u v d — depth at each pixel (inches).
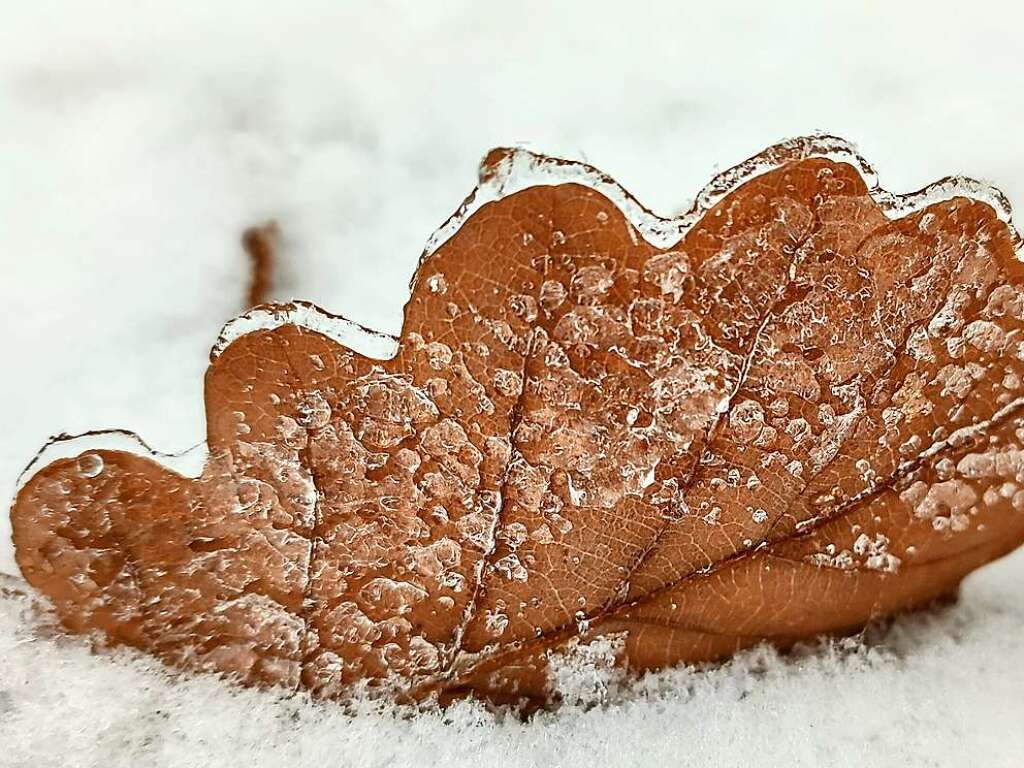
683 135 4.2
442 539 4.4
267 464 4.3
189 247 4.3
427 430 4.3
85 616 4.4
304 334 4.2
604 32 4.2
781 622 4.5
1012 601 4.6
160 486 4.3
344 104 4.3
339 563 4.4
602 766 4.5
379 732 4.5
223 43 4.2
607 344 4.3
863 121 4.3
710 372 4.3
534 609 4.5
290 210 4.3
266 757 4.5
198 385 4.3
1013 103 4.3
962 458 4.4
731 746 4.5
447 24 4.2
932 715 4.5
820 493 4.4
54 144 4.2
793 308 4.3
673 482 4.4
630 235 4.2
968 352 4.3
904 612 4.6
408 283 4.2
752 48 4.2
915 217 4.2
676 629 4.5
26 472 4.3
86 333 4.3
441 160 4.2
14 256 4.2
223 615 4.4
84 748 4.4
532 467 4.4
